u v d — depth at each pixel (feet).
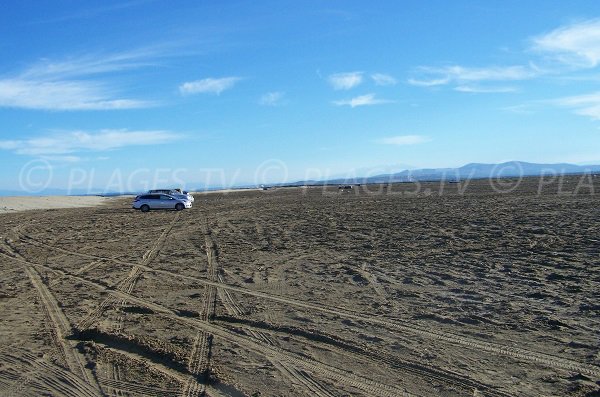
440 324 28.02
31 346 25.22
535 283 37.06
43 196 237.25
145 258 54.60
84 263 52.08
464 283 37.99
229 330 27.58
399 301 33.32
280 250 57.47
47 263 52.65
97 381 20.63
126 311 32.09
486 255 49.60
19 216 131.95
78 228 92.48
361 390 19.47
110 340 26.18
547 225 72.33
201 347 24.67
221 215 116.47
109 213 136.77
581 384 19.72
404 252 53.11
